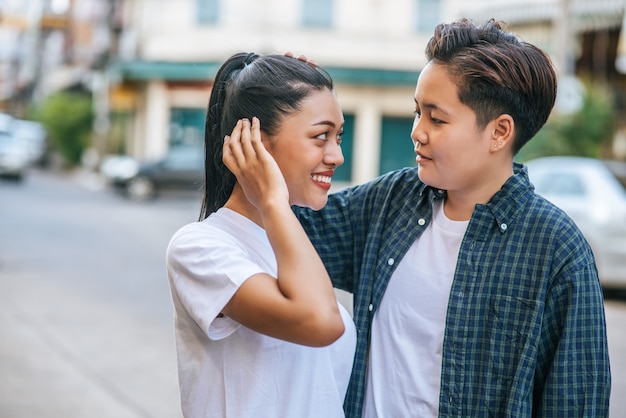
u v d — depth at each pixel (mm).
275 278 1450
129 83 24281
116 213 15984
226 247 1491
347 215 1836
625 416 4098
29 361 5094
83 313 6625
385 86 21469
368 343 1707
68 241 11523
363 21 21484
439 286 1626
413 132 1592
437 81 1546
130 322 6348
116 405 4301
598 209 7246
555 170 7879
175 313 1566
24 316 6438
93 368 5004
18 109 56750
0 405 4188
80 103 29109
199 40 22406
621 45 13461
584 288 1513
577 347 1501
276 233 1423
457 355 1568
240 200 1604
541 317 1516
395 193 1778
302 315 1373
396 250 1692
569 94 11633
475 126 1541
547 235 1543
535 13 15031
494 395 1539
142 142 24406
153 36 23328
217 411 1511
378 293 1694
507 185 1604
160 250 10984
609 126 13219
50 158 31984
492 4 18156
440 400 1572
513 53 1524
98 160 27234
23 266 9086
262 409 1494
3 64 58219
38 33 44719
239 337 1502
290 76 1534
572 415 1494
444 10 21062
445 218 1670
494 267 1566
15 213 15016
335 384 1577
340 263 1844
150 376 4863
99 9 30781
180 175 18875
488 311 1561
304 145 1520
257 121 1512
